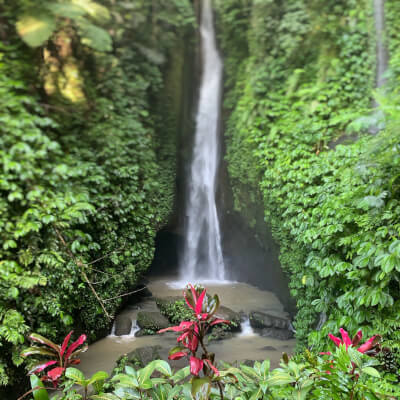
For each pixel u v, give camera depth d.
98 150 4.80
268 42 5.51
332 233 3.51
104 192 4.76
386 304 2.88
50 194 3.88
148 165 5.59
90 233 4.56
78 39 4.51
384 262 2.74
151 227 5.79
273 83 5.45
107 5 4.42
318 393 1.50
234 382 1.55
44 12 2.99
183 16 5.39
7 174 3.47
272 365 4.40
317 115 4.98
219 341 5.25
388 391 2.14
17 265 3.41
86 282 4.48
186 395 1.45
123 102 5.16
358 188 3.30
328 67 5.10
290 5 5.31
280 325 5.63
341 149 4.18
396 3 4.92
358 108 4.90
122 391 1.44
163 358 4.48
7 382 3.02
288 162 4.71
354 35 5.03
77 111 4.68
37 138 3.81
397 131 3.10
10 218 3.53
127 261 5.19
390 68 4.52
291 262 4.71
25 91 4.17
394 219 3.02
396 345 2.71
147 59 5.44
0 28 3.91
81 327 4.61
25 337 3.35
